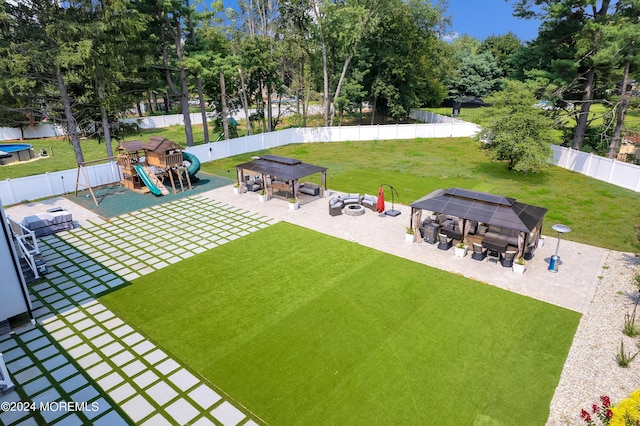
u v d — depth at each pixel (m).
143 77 30.83
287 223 20.53
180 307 13.41
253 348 11.33
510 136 27.25
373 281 14.85
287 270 15.77
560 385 9.85
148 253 17.44
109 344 11.62
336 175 29.72
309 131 43.16
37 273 15.27
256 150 38.84
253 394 9.67
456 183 27.16
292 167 22.83
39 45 23.02
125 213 22.22
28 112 27.02
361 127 43.62
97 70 26.06
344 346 11.35
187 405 9.38
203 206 23.20
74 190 25.95
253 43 40.78
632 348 11.12
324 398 9.50
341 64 49.50
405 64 49.34
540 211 16.66
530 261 16.33
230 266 16.16
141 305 13.57
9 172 31.28
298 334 11.91
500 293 13.98
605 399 8.21
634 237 18.42
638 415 7.50
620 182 25.77
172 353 11.18
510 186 26.25
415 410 9.12
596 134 32.94
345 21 40.75
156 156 25.30
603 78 31.66
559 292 14.02
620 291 14.03
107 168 27.36
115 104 28.02
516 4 32.69
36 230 19.16
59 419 9.05
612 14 28.66
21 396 9.73
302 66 49.62
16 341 11.81
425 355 10.94
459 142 41.50
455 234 17.44
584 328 12.05
